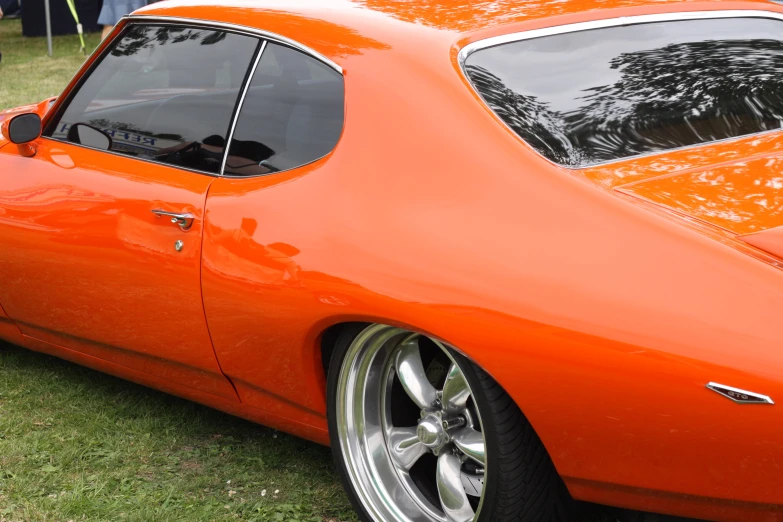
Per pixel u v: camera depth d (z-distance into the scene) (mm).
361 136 2689
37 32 16812
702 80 2875
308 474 3221
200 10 3361
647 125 2668
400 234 2473
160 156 3256
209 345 3045
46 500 3111
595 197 2307
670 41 2996
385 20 2920
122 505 3066
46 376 4086
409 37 2795
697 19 3123
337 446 2805
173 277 3051
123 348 3428
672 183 2402
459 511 2648
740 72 2967
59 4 16875
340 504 3031
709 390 2018
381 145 2635
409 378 2684
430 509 2760
